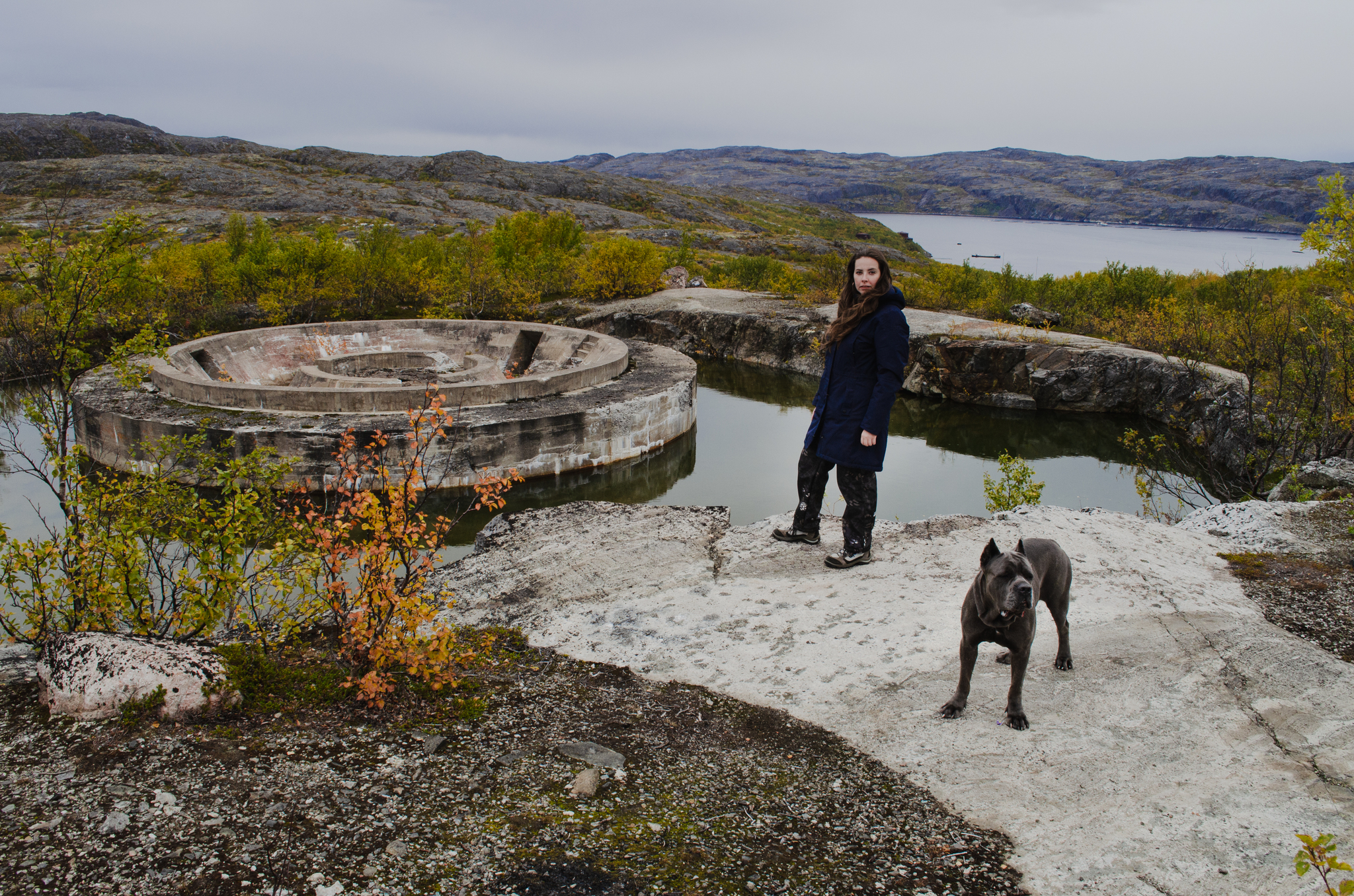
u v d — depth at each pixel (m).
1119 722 3.99
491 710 4.42
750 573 6.04
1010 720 3.99
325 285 39.78
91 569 5.59
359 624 4.46
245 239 44.09
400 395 17.28
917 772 3.73
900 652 4.77
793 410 26.09
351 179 104.19
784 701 4.41
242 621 5.56
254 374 25.16
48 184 83.31
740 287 50.84
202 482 15.45
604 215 97.81
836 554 6.20
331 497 14.85
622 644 5.19
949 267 39.16
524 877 3.02
